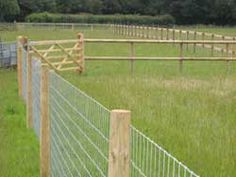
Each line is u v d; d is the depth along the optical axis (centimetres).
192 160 917
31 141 1157
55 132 892
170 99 1503
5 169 966
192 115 1280
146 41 2336
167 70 2414
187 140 1040
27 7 10256
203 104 1433
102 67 2578
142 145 664
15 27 7450
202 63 2805
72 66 2380
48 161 916
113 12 10994
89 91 1627
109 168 471
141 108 1354
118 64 2733
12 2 9700
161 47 3959
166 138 1051
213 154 950
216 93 1625
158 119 1223
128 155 467
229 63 2438
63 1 10681
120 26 6247
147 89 1691
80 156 722
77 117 751
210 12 10706
